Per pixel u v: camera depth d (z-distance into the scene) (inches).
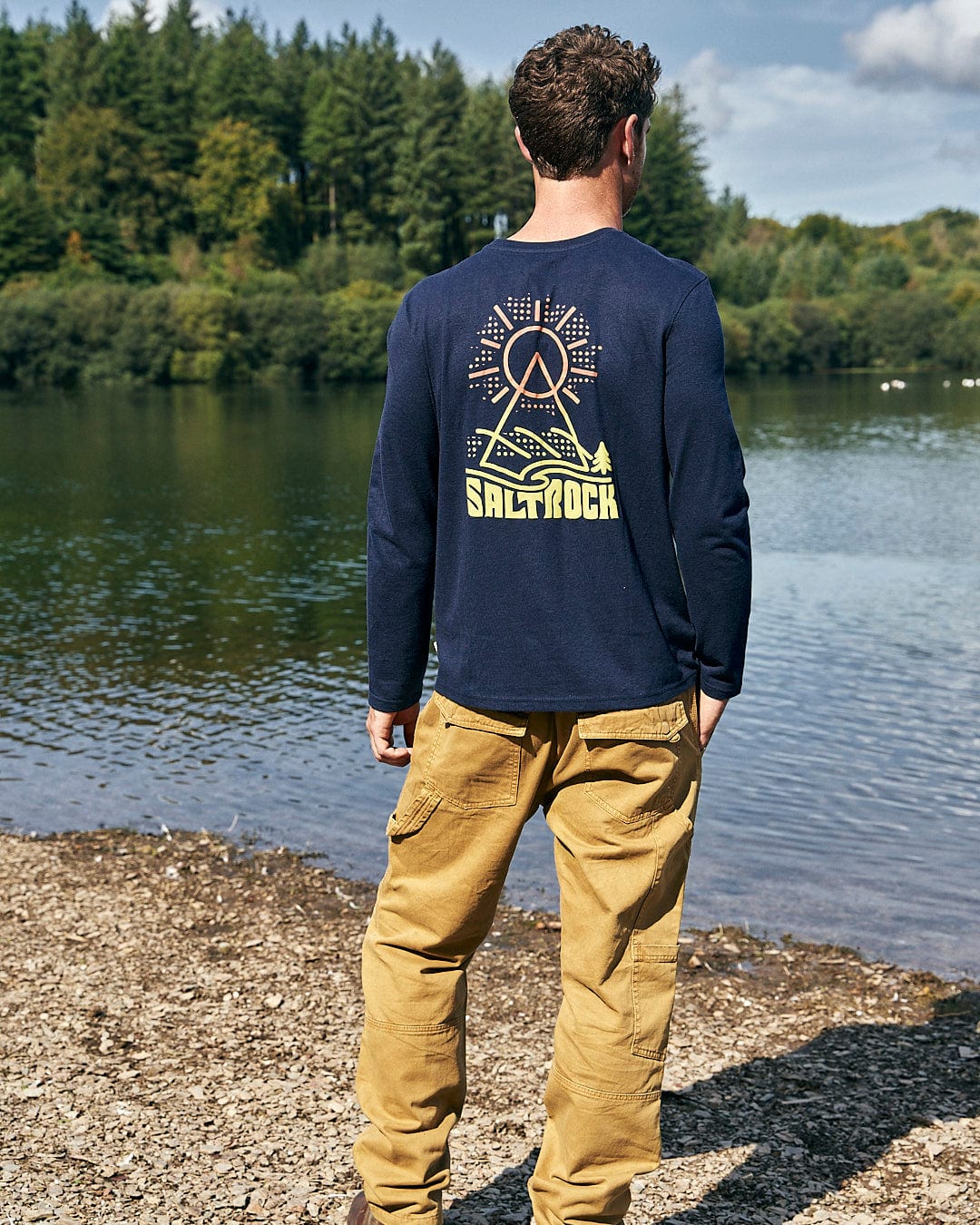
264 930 178.2
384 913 83.6
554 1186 80.4
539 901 202.5
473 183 3924.7
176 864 221.1
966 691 409.1
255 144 4431.6
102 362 3122.5
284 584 674.2
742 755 329.1
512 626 76.3
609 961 78.0
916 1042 138.3
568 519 75.4
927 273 5462.6
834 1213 99.1
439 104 3966.5
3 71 4852.4
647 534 75.9
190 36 5270.7
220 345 3208.7
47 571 716.7
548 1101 81.6
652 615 76.7
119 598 626.2
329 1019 140.7
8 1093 118.6
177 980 154.1
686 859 80.1
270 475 1294.3
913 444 1632.6
